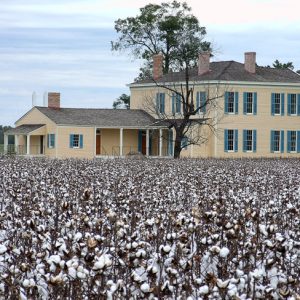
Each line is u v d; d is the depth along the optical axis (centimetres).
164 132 7969
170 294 1046
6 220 1689
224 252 1119
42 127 7588
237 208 1914
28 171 3366
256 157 7512
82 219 1448
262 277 1162
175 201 2217
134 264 1105
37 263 1177
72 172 3356
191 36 9806
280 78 7925
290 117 7938
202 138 7212
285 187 2825
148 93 8200
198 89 7731
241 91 7712
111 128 7762
